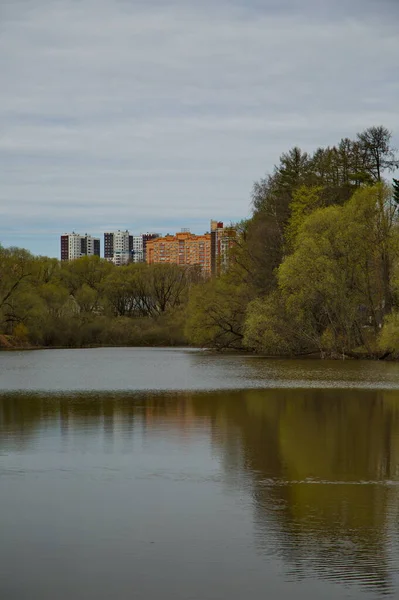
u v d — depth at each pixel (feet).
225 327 303.48
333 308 244.22
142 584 48.08
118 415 117.08
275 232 280.51
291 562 51.55
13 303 382.42
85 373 211.61
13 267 380.78
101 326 432.66
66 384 174.09
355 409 126.11
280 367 225.56
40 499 65.98
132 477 74.33
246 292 288.10
